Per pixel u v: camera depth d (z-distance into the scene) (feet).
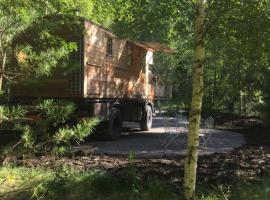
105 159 31.48
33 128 18.26
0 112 17.21
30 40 20.95
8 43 18.13
